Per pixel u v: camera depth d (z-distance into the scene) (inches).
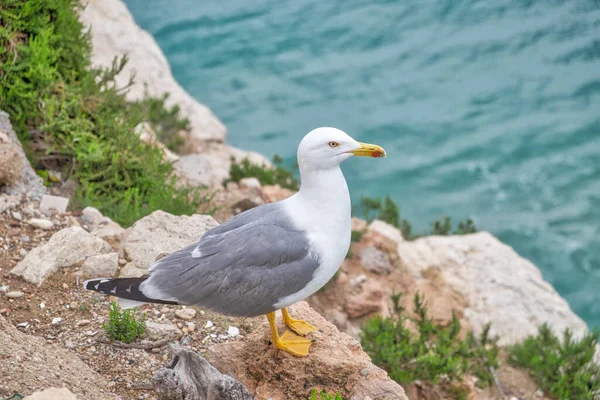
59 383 228.4
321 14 1213.7
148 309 281.7
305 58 1131.3
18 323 266.5
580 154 969.5
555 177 937.5
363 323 428.1
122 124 409.1
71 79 411.2
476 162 961.5
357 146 232.1
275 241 227.9
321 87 1075.9
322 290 432.5
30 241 314.0
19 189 340.5
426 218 879.1
